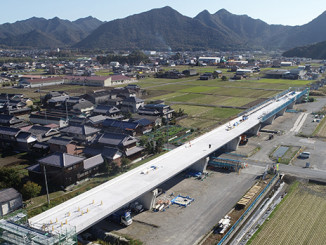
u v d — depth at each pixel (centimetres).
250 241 2759
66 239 2230
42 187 3806
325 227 2975
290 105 8419
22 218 2506
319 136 5984
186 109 8306
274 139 5859
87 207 2761
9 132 5169
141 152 4894
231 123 5834
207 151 4253
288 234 2866
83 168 3928
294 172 4297
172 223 3084
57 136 5175
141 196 3288
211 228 2995
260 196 3609
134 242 2752
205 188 3844
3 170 3622
